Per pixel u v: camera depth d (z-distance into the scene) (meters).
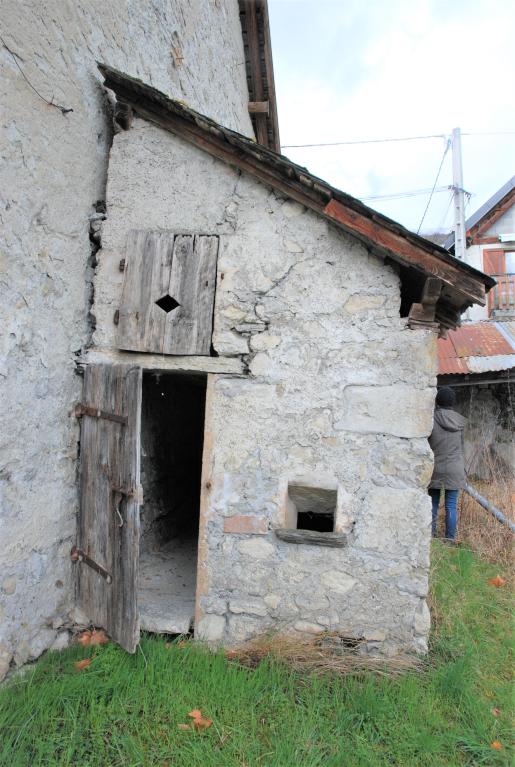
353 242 3.02
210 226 3.18
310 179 2.81
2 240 2.52
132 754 2.18
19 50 2.60
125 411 2.83
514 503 5.74
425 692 2.63
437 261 2.74
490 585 4.04
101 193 3.41
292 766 2.12
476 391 8.72
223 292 3.12
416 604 2.91
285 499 3.02
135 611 2.71
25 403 2.73
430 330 2.96
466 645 3.07
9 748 2.15
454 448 4.94
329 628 2.96
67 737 2.24
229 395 3.10
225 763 2.14
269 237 3.10
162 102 3.05
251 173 3.08
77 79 3.12
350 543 2.96
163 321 3.14
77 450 3.26
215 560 3.06
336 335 3.03
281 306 3.07
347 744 2.28
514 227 12.10
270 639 2.97
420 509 2.91
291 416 3.04
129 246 3.21
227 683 2.62
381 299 3.00
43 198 2.82
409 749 2.27
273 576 3.02
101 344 3.25
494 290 11.35
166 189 3.23
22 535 2.73
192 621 3.18
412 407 2.95
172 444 5.29
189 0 5.21
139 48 4.04
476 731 2.41
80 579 3.22
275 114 8.44
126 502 2.80
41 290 2.83
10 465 2.62
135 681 2.62
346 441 2.99
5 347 2.56
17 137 2.59
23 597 2.74
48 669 2.74
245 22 7.28
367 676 2.72
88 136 3.25
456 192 11.85
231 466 3.08
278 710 2.48
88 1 3.24
